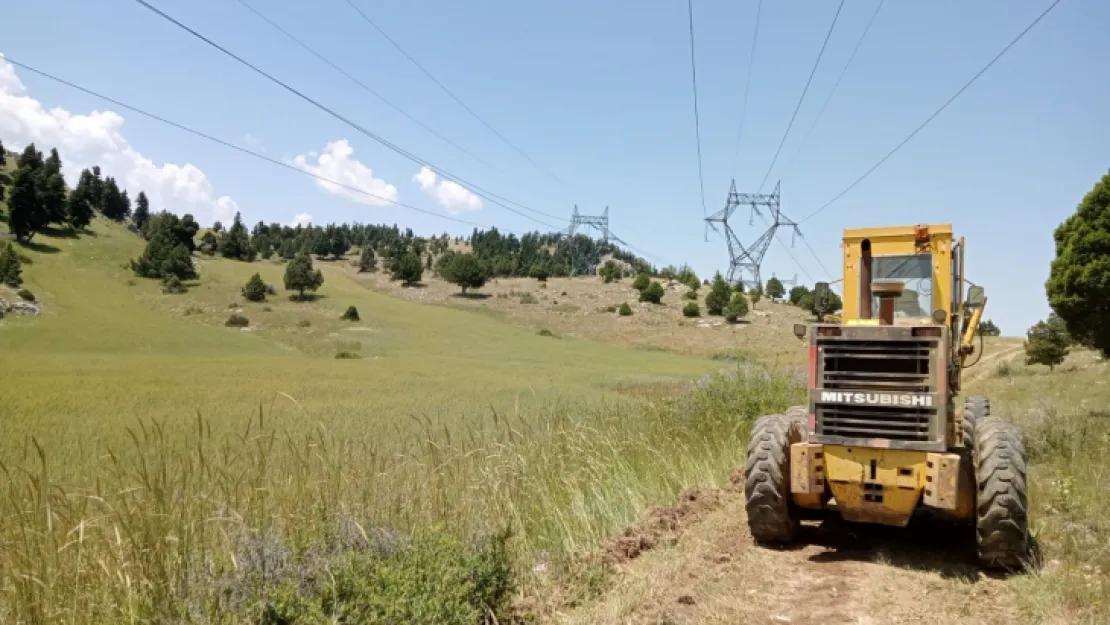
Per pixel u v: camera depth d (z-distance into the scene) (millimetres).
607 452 9758
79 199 154500
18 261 107875
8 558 4977
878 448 6977
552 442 9422
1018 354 62281
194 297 112000
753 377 15375
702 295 145000
